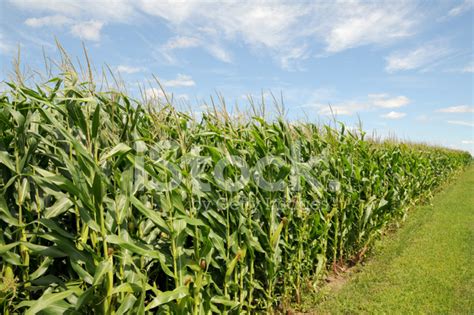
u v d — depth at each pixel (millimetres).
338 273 5566
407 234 7867
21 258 2416
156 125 3365
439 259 6039
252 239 3549
